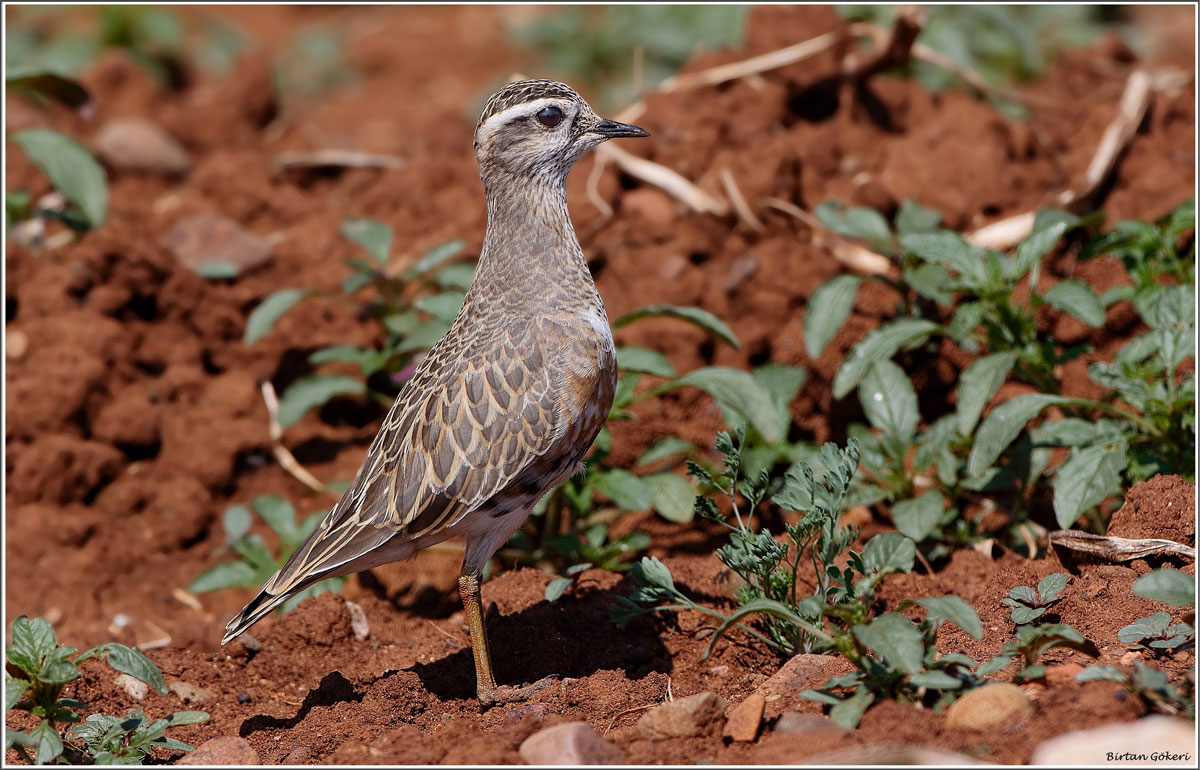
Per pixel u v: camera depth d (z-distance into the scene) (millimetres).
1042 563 9609
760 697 7801
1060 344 12312
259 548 11211
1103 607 8703
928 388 12539
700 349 12648
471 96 21609
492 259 9578
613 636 9688
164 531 12156
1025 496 10883
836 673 8195
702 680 9141
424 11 27281
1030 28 19641
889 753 6859
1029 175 13609
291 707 9445
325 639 10094
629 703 8508
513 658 9422
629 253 13836
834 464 8359
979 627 7305
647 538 10781
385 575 11445
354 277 12523
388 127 19922
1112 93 15312
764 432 10281
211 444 12609
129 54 21859
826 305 11305
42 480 12188
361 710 8750
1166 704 7211
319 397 11938
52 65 21172
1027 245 10406
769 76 15578
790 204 13969
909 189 13703
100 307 13414
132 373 13266
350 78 23469
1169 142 13719
